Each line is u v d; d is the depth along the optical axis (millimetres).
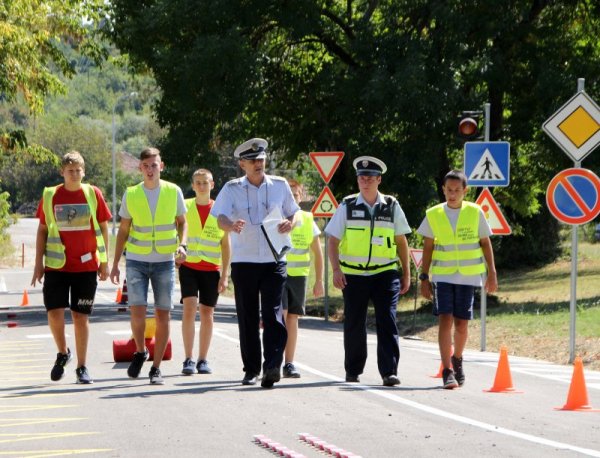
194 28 66938
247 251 25500
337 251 26797
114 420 20891
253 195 25469
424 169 63125
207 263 29031
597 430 20016
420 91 60344
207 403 23016
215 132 72000
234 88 64625
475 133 41656
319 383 26797
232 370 30125
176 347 37781
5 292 92000
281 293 25656
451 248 26562
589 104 34406
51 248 26125
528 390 26500
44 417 21484
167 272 26641
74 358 34562
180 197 26766
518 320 51469
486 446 18047
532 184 73125
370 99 61594
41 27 73375
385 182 63969
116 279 26734
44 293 26516
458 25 61219
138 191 26391
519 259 110938
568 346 39344
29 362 34344
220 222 25031
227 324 52531
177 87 68625
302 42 71312
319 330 52812
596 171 64750
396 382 26281
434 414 21609
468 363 34188
